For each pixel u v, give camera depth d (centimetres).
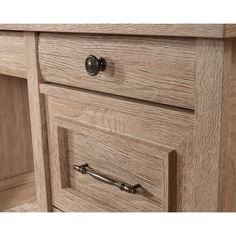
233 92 77
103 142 100
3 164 160
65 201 113
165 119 85
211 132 77
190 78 79
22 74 118
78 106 103
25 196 166
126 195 98
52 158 115
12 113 160
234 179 82
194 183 82
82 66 99
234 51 76
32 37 110
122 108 92
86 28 91
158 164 89
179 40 80
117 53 91
